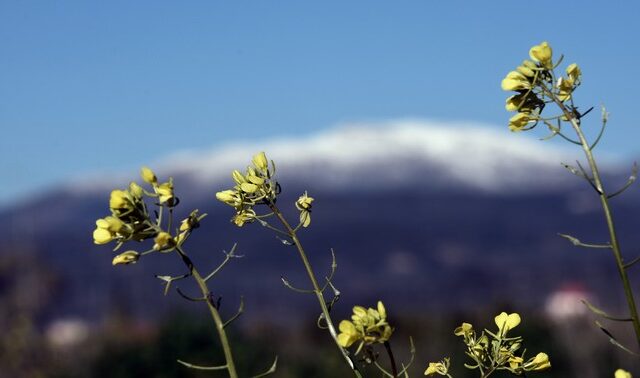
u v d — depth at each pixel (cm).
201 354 2006
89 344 2450
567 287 7338
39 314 3797
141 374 2066
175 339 1989
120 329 2609
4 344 2738
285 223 383
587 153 337
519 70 355
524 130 355
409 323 2872
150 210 350
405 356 2273
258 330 2612
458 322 2642
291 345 2564
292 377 2109
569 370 1997
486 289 11375
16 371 2622
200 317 2077
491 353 376
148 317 3033
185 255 340
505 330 376
